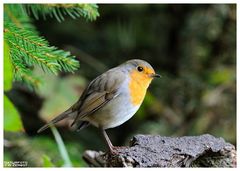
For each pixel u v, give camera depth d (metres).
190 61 11.70
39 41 6.40
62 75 11.05
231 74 11.32
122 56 12.31
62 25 12.21
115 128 11.81
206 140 6.92
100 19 12.45
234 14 11.36
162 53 12.24
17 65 6.51
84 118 8.27
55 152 8.93
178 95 11.50
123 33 12.37
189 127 11.24
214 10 11.46
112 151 7.27
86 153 7.89
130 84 8.23
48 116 9.47
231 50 11.53
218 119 11.23
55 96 9.62
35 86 6.84
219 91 11.31
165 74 11.71
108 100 8.09
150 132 11.11
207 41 11.59
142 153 6.56
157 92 11.58
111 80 8.20
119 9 12.24
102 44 12.41
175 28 12.12
